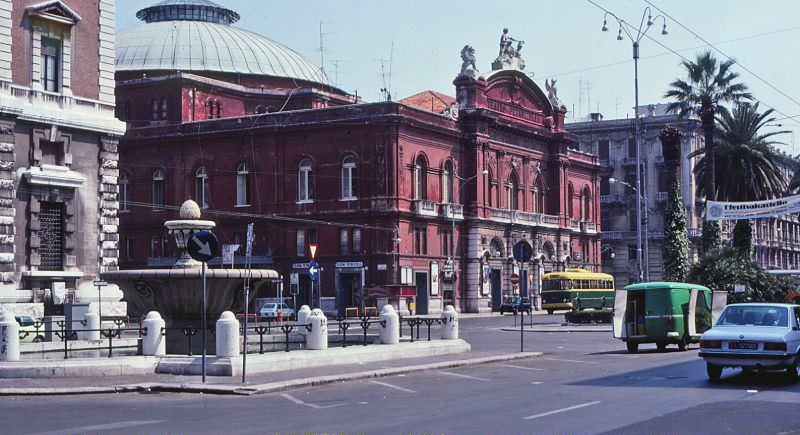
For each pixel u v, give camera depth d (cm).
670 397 1958
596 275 8806
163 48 9212
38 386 2175
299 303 7800
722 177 6688
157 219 8319
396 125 7600
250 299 2992
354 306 7631
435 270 8044
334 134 7762
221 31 9650
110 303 4394
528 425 1572
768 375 2462
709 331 2317
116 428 1592
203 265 2270
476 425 1580
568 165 10081
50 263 4244
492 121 8744
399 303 7150
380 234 7544
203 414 1778
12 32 4062
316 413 1780
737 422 1589
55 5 4212
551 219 9731
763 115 6744
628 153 12138
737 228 6594
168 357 2458
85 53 4400
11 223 4038
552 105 9950
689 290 3578
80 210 4350
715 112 6444
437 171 8181
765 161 6625
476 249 8462
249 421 1672
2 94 4000
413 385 2309
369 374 2494
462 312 8444
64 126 4250
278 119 7956
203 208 8200
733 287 5678
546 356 3309
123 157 8519
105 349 3016
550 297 8425
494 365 2925
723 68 6253
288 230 7862
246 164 8069
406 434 1491
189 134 8206
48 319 3612
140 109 8644
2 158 4003
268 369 2472
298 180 7881
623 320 3512
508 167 9138
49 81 4253
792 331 2288
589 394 2036
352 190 7706
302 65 9894
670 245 5891
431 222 8044
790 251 14588
